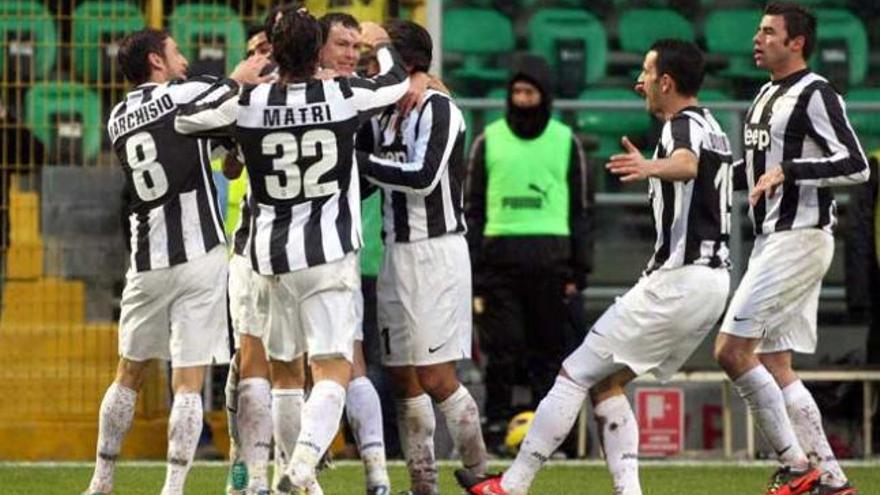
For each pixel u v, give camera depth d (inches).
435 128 1190.9
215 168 1524.4
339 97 1102.4
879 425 1670.8
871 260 1657.2
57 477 1454.2
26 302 1652.3
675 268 1158.3
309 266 1099.3
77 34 1684.3
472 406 1230.3
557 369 1622.8
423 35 1200.8
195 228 1213.7
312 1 1664.6
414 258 1210.6
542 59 1620.3
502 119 1673.2
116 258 1663.4
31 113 1680.6
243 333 1206.3
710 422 1685.5
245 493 1206.9
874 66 1868.8
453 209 1220.5
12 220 1660.9
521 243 1606.8
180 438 1203.9
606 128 1819.6
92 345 1647.4
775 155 1268.5
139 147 1209.4
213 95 1109.1
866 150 1851.6
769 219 1268.5
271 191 1104.2
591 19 1840.6
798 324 1282.0
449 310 1216.8
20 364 1640.0
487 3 1820.9
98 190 1663.4
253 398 1202.0
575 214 1626.5
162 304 1219.2
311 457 1094.4
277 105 1096.2
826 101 1249.4
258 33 1223.5
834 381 1659.7
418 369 1222.3
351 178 1114.1
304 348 1130.0
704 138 1157.1
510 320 1615.4
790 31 1261.1
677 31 1846.7
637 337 1162.6
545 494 1363.2
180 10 1678.2
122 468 1519.4
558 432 1175.0
